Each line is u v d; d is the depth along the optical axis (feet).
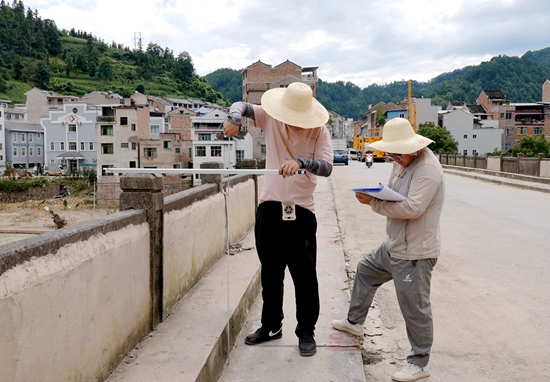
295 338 12.69
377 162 156.25
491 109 251.60
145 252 11.06
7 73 376.68
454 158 106.63
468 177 81.10
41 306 6.83
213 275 16.40
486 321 14.90
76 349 7.87
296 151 11.05
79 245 8.11
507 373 11.62
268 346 12.21
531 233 29.12
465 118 226.58
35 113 262.26
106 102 253.65
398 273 10.73
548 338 13.61
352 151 201.67
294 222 11.02
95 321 8.55
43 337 6.89
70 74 426.51
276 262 11.62
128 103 215.31
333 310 14.71
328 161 10.89
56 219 101.76
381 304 16.72
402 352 12.93
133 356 9.98
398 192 10.80
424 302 10.68
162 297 12.03
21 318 6.37
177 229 13.41
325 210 36.86
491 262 22.06
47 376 7.02
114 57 495.41
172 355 10.02
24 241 6.86
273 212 11.09
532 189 56.29
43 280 6.89
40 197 164.55
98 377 8.68
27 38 456.04
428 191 10.08
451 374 11.56
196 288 14.87
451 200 45.80
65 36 570.05
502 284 18.67
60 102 268.82
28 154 239.09
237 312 13.16
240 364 11.23
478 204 42.91
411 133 10.57
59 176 189.57
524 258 22.81
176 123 182.09
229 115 10.96
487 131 225.97
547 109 241.55
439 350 12.91
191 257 14.88
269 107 10.88
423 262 10.49
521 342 13.37
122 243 9.77
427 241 10.44
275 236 11.19
